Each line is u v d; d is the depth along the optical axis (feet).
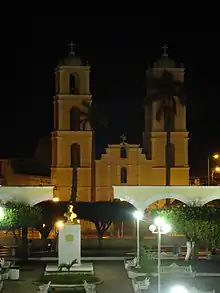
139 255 213.46
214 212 191.31
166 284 176.55
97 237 303.89
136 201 257.75
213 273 195.52
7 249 253.85
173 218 199.21
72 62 340.18
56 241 255.91
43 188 251.80
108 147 349.20
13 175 392.88
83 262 221.87
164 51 344.08
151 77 338.95
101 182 349.00
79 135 341.00
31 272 202.90
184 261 213.05
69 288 174.29
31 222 223.10
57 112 342.85
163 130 347.36
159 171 347.97
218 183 386.32
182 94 326.03
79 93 340.39
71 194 329.93
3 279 188.55
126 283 183.21
